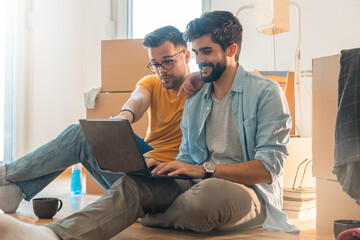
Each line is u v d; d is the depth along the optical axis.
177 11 4.32
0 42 4.36
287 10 2.62
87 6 4.73
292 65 3.65
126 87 2.99
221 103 1.80
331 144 1.84
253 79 1.76
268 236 1.71
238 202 1.62
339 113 1.58
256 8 2.66
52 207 2.08
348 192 1.55
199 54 1.73
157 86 2.19
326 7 3.50
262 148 1.68
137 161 1.56
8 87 4.41
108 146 1.64
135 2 4.54
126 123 1.49
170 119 2.13
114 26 4.62
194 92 1.89
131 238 1.68
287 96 2.54
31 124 4.50
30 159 2.12
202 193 1.60
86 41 4.73
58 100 4.64
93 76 4.70
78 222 1.41
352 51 1.59
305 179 2.34
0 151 4.36
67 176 4.11
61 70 4.66
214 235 1.72
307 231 1.84
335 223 1.63
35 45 4.52
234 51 1.76
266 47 3.79
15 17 4.43
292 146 2.31
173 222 1.74
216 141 1.80
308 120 3.55
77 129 2.07
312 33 3.57
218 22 1.70
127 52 2.99
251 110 1.73
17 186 2.19
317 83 1.89
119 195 1.53
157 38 2.03
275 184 1.76
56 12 4.63
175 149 2.13
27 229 1.25
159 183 1.67
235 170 1.63
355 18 3.37
